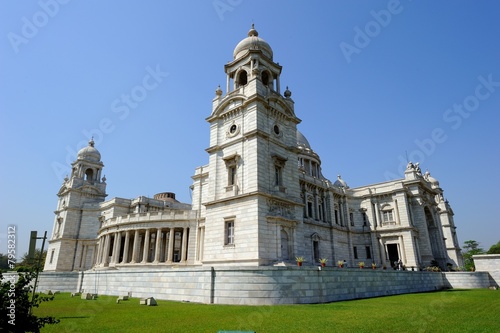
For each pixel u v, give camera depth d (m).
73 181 86.06
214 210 43.12
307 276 29.39
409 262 66.81
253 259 36.47
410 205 73.25
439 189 103.62
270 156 42.69
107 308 25.64
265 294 27.38
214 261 40.62
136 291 37.41
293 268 28.78
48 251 86.00
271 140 43.50
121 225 64.50
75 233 82.88
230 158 43.38
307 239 61.78
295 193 45.34
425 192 78.56
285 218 40.25
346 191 79.69
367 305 26.52
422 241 70.69
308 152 86.31
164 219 60.22
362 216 77.31
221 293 28.80
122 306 27.06
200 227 57.88
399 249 69.25
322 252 65.00
